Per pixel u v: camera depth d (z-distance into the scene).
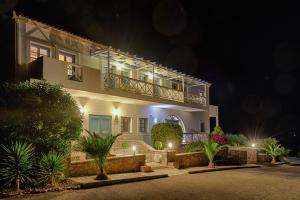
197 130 28.12
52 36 15.80
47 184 9.59
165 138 18.75
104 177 10.78
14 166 8.96
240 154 18.95
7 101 9.93
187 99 24.61
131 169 13.12
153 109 22.89
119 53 17.19
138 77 21.22
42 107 10.33
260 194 9.60
